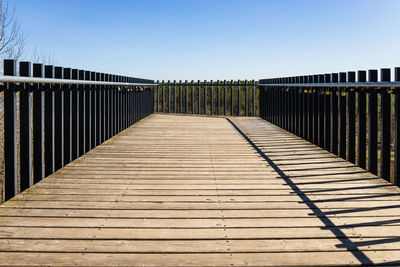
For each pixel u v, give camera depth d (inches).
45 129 125.0
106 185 111.0
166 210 89.0
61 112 131.8
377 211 87.8
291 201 96.0
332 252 66.6
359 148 134.0
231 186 110.7
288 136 220.8
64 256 64.6
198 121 315.9
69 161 142.8
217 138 212.5
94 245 69.1
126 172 128.0
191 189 107.5
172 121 314.8
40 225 78.7
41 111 117.1
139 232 75.4
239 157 155.8
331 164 140.9
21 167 109.0
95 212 87.2
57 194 101.5
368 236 73.4
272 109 294.2
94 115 174.9
